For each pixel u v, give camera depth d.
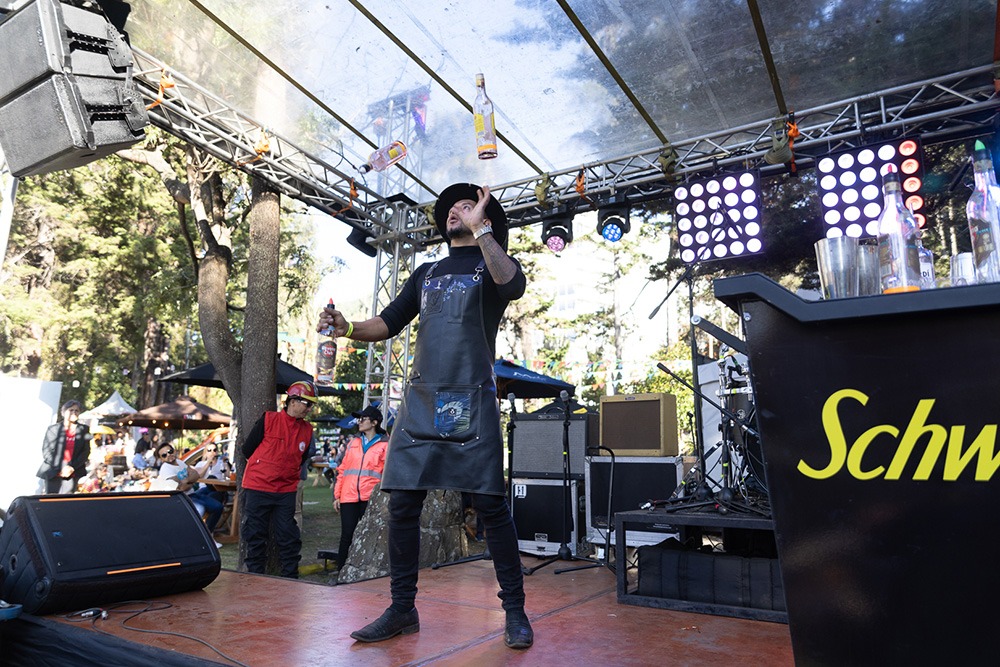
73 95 3.34
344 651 1.95
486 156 4.15
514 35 5.29
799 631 0.92
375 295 7.77
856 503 0.90
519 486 4.80
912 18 4.86
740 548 3.48
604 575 3.61
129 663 1.97
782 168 6.12
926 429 0.86
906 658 0.85
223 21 5.13
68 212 15.57
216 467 8.63
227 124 6.05
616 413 4.72
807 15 4.88
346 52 5.48
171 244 16.09
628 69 5.50
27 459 6.37
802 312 0.94
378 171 6.88
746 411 3.55
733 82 5.58
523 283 2.06
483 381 2.13
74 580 2.33
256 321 5.97
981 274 1.16
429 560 4.59
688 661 1.90
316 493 15.11
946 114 5.32
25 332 17.30
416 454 2.09
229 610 2.44
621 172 6.69
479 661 1.88
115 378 18.47
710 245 6.21
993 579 0.82
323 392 10.06
